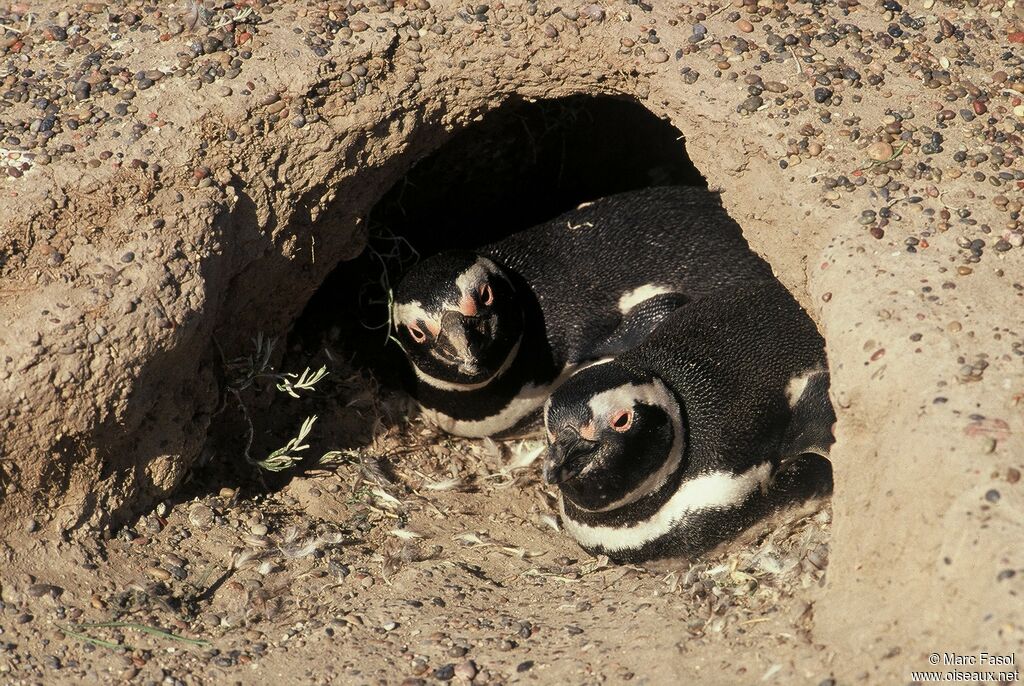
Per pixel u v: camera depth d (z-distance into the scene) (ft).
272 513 32.14
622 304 37.29
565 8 31.14
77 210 27.66
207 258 28.50
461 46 31.50
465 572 29.86
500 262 37.86
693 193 38.19
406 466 37.22
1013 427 21.76
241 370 33.60
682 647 23.17
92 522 28.09
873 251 26.11
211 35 30.91
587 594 28.14
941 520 21.18
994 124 28.27
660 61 30.40
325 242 33.40
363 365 39.88
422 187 41.50
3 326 26.03
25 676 24.18
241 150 29.96
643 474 30.17
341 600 27.96
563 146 43.93
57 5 32.42
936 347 23.45
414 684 23.91
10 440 26.09
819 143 28.37
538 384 37.81
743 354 31.63
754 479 29.99
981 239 25.82
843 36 30.32
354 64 30.71
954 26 30.53
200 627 26.35
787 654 21.66
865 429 23.79
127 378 26.91
